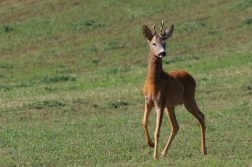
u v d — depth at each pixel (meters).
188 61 74.31
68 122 47.84
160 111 35.88
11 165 34.41
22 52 80.69
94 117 50.06
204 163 33.38
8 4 97.38
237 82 61.94
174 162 33.84
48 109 52.59
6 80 69.44
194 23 88.62
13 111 52.09
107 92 59.53
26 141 41.00
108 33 86.56
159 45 35.59
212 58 75.06
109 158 35.41
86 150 37.50
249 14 91.75
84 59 77.44
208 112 51.00
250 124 46.03
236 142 39.94
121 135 42.22
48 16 92.25
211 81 62.94
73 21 90.44
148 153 36.97
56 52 80.19
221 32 86.00
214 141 40.59
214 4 95.88
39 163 34.62
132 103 55.09
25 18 91.88
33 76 70.94
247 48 79.25
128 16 92.00
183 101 37.69
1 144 40.19
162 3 96.38
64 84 65.19
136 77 67.25
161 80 35.81
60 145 39.25
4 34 86.94
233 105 53.59
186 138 41.56
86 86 63.97
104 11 93.75
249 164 33.12
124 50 80.38
